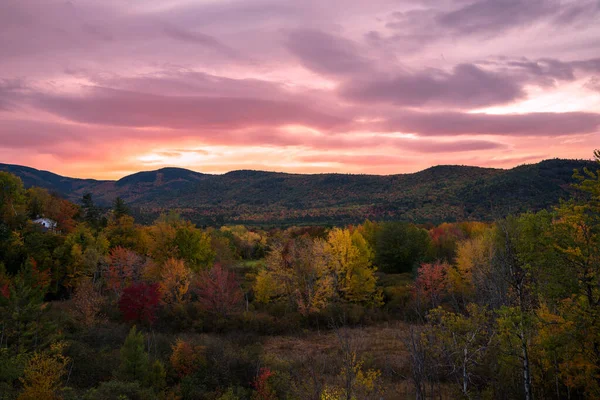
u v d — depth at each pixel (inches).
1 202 2236.7
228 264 2554.1
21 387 820.6
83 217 3275.1
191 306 1660.9
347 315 1668.3
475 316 668.1
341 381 781.3
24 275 1524.4
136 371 901.2
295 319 1641.2
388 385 874.8
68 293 2143.2
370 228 2812.5
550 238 623.5
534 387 687.7
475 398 635.5
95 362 1018.7
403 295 1798.7
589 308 583.2
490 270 738.8
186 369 1014.4
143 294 1508.4
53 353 971.3
